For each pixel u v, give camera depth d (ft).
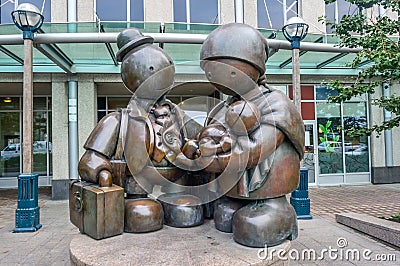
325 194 34.17
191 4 39.22
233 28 8.65
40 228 20.98
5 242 17.94
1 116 44.96
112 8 37.76
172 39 25.66
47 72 33.45
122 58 10.42
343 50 29.12
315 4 40.22
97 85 36.37
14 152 44.80
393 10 22.00
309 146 40.78
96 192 8.91
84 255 7.95
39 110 45.01
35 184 20.93
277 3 40.91
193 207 10.06
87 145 9.63
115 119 9.87
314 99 40.83
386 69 20.27
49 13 36.32
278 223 8.51
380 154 41.24
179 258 7.75
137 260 7.66
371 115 41.16
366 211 25.73
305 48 28.32
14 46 26.89
